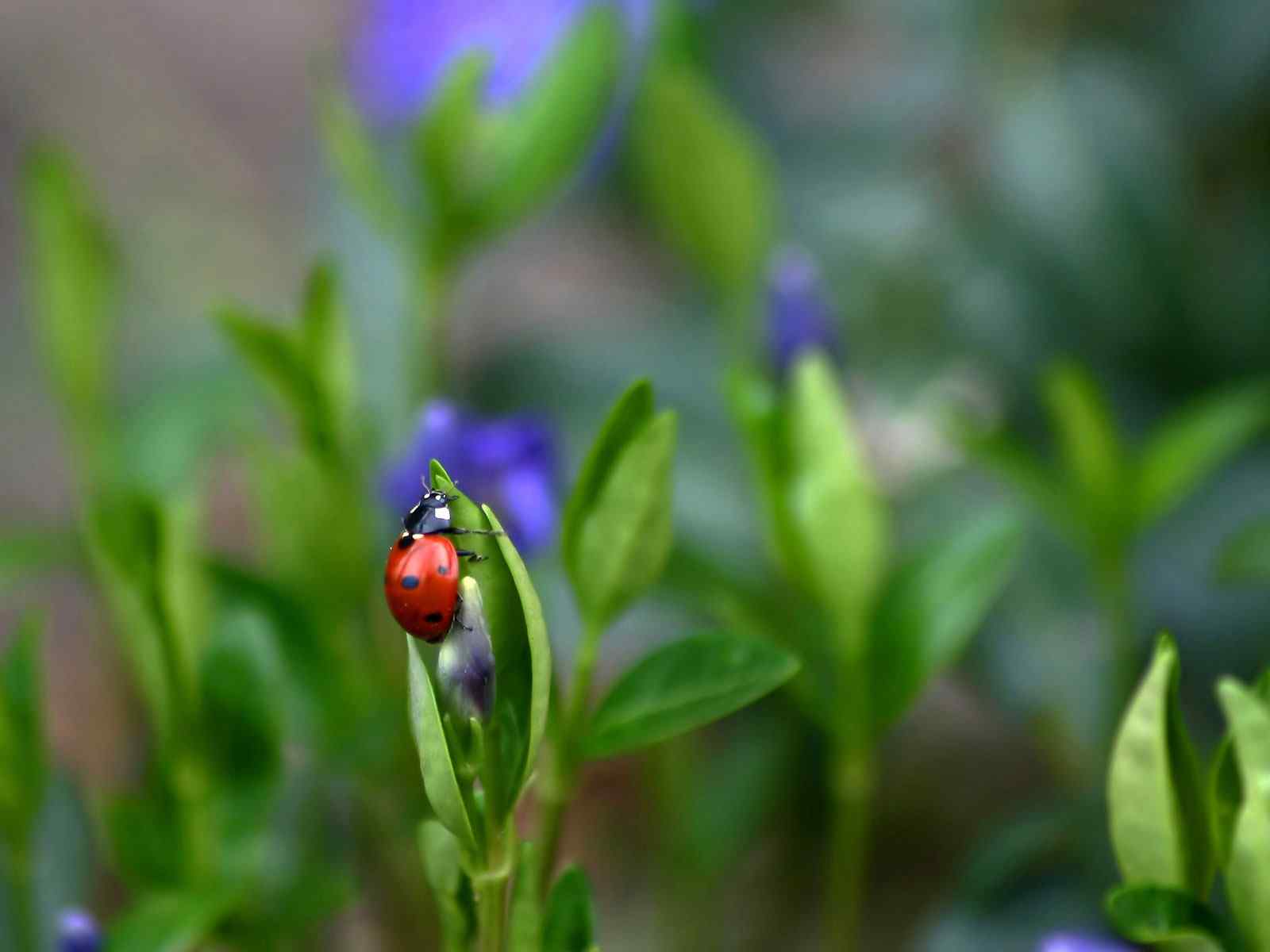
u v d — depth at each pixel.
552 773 0.17
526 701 0.16
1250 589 0.29
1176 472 0.21
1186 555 0.30
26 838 0.19
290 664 0.20
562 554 0.17
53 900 0.21
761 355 0.24
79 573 0.27
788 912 0.29
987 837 0.26
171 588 0.19
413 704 0.15
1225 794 0.16
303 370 0.20
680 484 0.30
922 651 0.19
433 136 0.22
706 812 0.25
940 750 0.31
